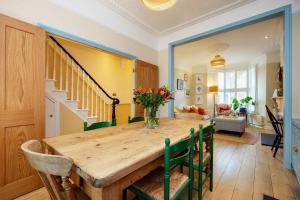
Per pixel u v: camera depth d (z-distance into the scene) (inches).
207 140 66.7
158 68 152.7
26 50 66.2
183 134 55.5
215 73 287.0
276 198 62.2
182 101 266.4
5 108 60.8
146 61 139.6
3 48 60.1
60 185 31.6
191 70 296.7
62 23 82.9
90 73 155.7
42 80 71.1
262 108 217.5
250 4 99.3
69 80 129.4
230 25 107.3
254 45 181.8
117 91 184.5
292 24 86.2
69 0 86.2
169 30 137.8
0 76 59.5
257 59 233.5
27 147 32.1
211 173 67.2
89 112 143.2
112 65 179.5
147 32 141.0
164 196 36.6
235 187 69.9
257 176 79.7
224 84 287.1
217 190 67.7
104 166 29.1
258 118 221.0
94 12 98.6
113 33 110.6
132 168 30.7
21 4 68.8
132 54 125.9
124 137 50.7
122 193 52.5
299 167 67.2
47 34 79.7
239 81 271.9
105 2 100.2
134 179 35.0
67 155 34.6
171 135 53.8
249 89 259.8
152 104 66.4
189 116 107.8
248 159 102.4
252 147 128.0
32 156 28.1
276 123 104.7
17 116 63.7
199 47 188.9
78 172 29.1
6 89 61.1
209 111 274.1
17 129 63.9
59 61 123.5
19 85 64.4
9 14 65.4
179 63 259.4
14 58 63.0
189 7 104.7
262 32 146.4
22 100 65.1
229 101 282.4
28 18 70.8
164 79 149.6
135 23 126.3
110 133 56.1
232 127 171.9
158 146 41.4
